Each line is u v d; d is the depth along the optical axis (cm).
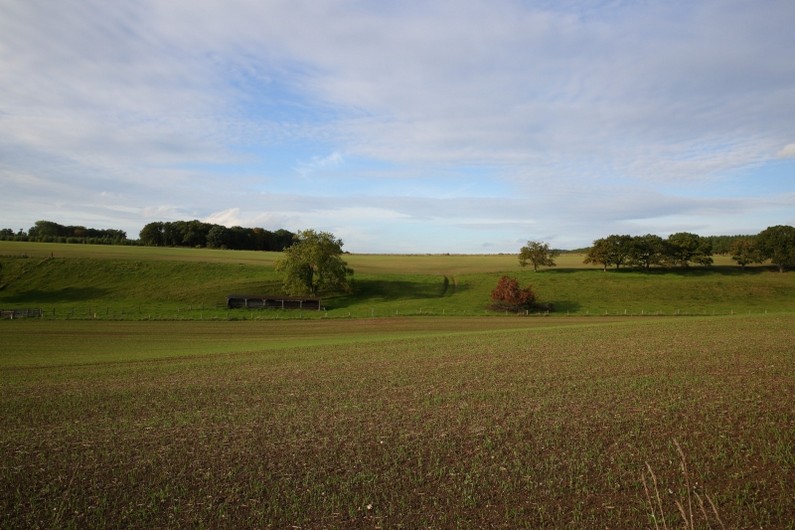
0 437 1614
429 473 1241
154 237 17488
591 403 1822
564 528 980
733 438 1395
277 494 1153
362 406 1911
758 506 1035
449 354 3153
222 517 1055
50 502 1138
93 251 11925
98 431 1667
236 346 4347
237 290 9062
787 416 1551
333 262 8875
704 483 1142
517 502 1088
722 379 2089
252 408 1938
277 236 19975
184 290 9000
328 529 1004
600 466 1248
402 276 10369
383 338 4491
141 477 1268
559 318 6844
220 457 1391
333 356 3284
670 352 2814
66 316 6869
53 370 3033
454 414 1750
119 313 7325
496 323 6269
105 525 1034
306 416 1791
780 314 4925
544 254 10931
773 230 10681
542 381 2231
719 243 15362
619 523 991
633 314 7394
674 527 966
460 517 1033
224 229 17600
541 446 1401
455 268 11550
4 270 9538
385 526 1009
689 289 9031
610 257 10975
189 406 2000
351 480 1218
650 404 1766
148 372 2852
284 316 7156
